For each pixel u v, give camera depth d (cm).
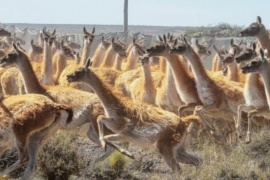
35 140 1383
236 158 1616
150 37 3369
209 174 1466
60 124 1415
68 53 2455
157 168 1612
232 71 2216
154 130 1492
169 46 1928
